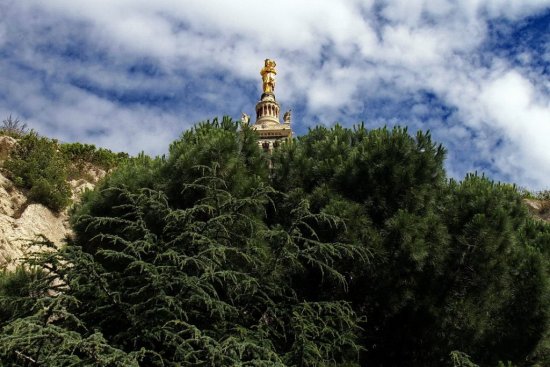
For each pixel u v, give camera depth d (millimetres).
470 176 15758
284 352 10516
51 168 27609
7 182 25547
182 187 13422
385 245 12516
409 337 12688
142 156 16812
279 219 14117
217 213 11031
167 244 10148
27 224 23281
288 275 12094
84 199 15906
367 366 12812
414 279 12469
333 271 10820
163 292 9227
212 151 13648
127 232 13008
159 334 8758
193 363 8297
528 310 12641
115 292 9430
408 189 13852
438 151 15000
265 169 15266
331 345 10273
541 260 12828
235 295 10930
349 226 12602
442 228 12797
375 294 12742
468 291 12773
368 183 13914
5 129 31375
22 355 8055
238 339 8922
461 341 12391
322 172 14734
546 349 13453
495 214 13094
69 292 9562
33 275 12461
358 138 16766
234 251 10680
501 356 12812
